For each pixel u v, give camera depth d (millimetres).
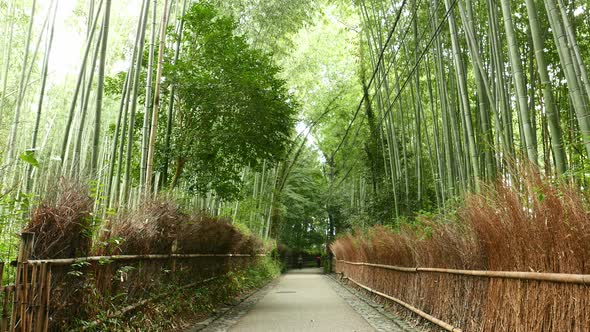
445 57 11047
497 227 3986
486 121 6902
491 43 7977
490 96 6383
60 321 3562
